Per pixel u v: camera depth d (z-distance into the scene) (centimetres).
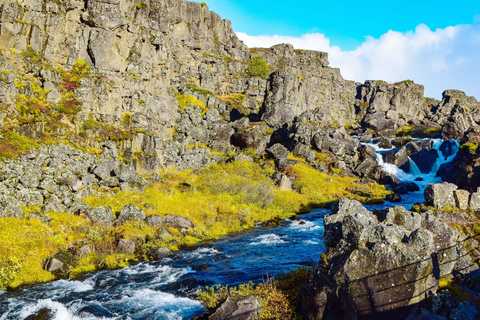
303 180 4625
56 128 2820
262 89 7762
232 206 3297
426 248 1075
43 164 2472
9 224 1967
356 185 5006
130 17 3853
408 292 1042
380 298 1076
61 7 3184
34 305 1472
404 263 1059
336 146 5684
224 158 5050
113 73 3541
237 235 2744
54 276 1777
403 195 4819
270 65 9294
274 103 6606
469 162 4762
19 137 2450
